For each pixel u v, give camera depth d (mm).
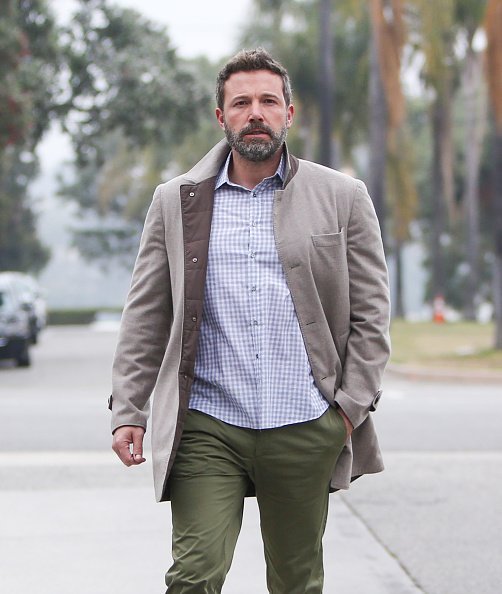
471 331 47625
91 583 8961
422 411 19719
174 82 41625
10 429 17344
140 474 13500
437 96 62375
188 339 5930
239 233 5992
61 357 36812
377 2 36719
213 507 5805
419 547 10086
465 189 81062
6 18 35125
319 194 6074
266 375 5906
